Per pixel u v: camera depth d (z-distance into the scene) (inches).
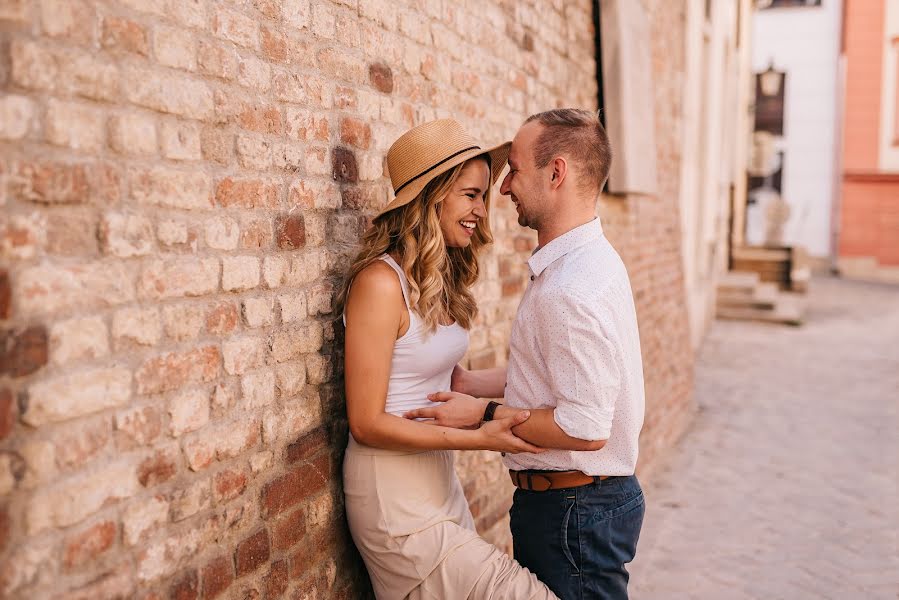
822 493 194.7
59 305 49.4
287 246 72.7
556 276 74.6
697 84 330.3
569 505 78.2
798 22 747.4
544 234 80.0
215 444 63.9
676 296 259.0
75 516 51.1
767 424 262.7
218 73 62.9
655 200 231.0
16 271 46.6
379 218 78.0
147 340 56.6
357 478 78.4
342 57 81.0
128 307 54.8
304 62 74.5
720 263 569.3
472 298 86.4
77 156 50.4
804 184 760.3
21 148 46.7
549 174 77.7
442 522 78.6
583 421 71.0
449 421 77.0
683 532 169.5
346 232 83.0
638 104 189.5
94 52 51.6
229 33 64.1
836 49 738.8
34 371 47.8
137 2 54.9
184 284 59.9
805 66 749.9
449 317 84.0
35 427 48.1
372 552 79.3
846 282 700.7
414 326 76.9
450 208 78.7
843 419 269.3
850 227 751.1
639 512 82.0
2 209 45.6
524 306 78.9
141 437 56.4
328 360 80.1
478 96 116.8
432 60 101.8
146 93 55.8
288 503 74.1
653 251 228.1
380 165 89.6
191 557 61.7
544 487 79.4
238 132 65.6
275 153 70.5
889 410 281.9
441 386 84.3
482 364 119.4
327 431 80.5
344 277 82.6
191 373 61.1
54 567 49.8
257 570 69.8
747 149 751.1
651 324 220.7
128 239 54.6
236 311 66.1
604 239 79.1
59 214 49.3
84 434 51.6
